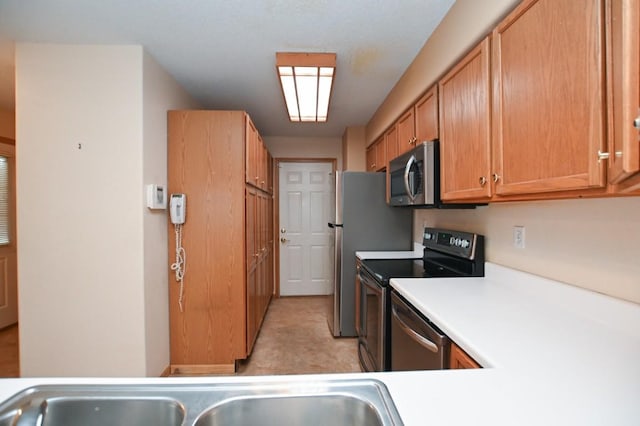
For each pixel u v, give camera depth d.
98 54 1.95
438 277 1.70
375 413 0.63
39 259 1.93
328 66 2.11
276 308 3.86
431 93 1.84
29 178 1.93
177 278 2.29
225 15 1.68
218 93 2.79
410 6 1.62
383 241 2.91
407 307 1.38
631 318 0.94
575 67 0.84
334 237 2.96
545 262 1.29
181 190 2.29
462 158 1.47
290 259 4.42
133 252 1.95
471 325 1.01
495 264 1.61
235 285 2.33
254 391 0.71
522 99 1.07
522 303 1.25
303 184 4.43
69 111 1.93
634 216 0.95
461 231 1.95
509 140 1.14
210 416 0.66
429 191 1.74
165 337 2.24
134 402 0.70
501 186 1.19
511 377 0.71
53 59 1.93
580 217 1.13
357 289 2.49
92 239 1.94
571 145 0.86
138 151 1.95
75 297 1.94
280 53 2.08
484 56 1.28
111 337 1.94
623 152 0.49
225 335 2.33
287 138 4.38
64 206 1.93
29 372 1.93
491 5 1.27
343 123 3.76
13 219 3.30
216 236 2.31
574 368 0.75
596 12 0.78
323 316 3.58
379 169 3.18
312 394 0.71
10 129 3.21
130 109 1.95
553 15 0.92
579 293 1.11
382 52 2.09
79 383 0.73
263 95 2.85
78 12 1.64
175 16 1.69
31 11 1.62
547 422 0.56
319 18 1.72
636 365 0.77
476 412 0.59
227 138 2.31
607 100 0.76
